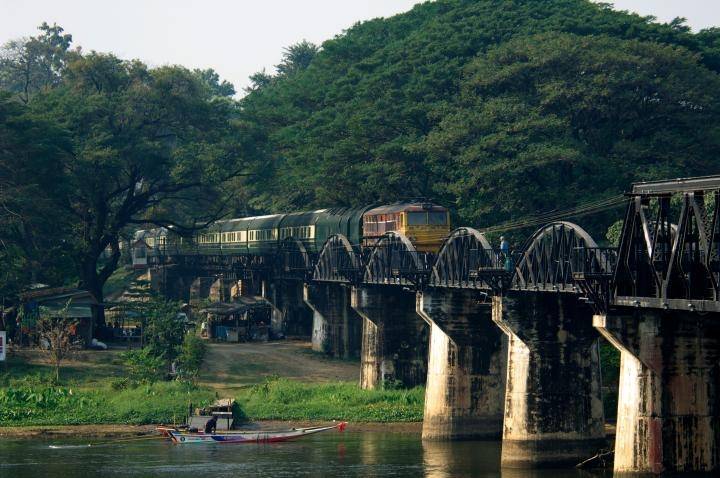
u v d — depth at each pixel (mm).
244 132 165875
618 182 122938
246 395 112375
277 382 116938
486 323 93938
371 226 126125
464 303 93812
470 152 125125
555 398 78250
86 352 133625
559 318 78562
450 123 131875
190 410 99875
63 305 137750
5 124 137875
